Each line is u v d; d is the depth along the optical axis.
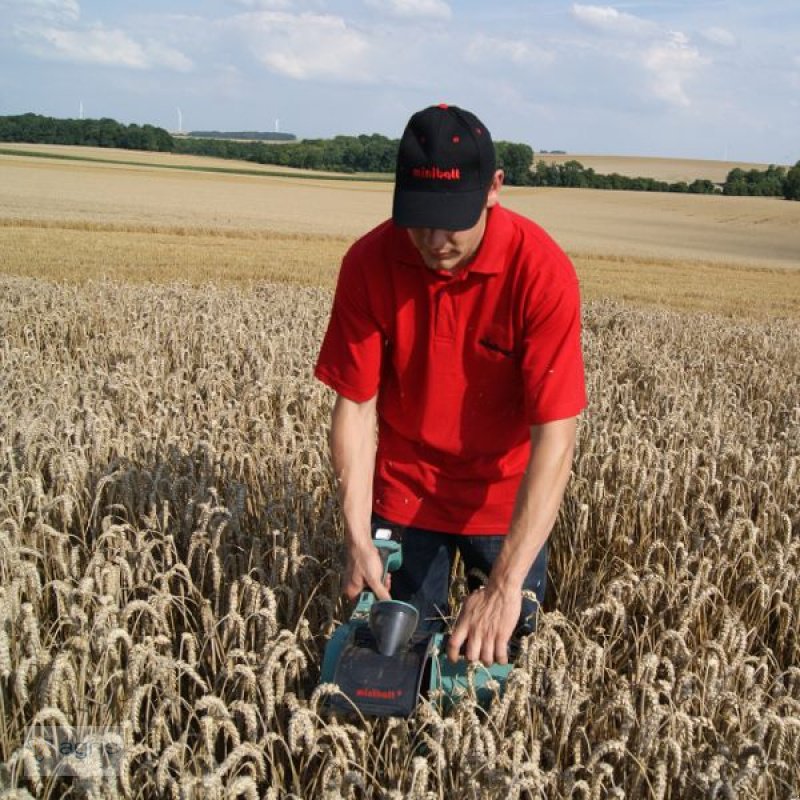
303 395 7.13
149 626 3.47
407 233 2.92
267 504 4.53
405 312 3.02
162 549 4.10
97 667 2.90
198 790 2.37
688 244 56.38
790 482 5.45
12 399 6.74
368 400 3.20
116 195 61.09
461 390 3.12
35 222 36.88
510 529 2.85
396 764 2.77
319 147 149.50
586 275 32.41
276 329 12.25
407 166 2.55
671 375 10.60
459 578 4.20
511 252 2.86
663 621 3.87
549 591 4.43
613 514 4.55
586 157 179.75
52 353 9.79
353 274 3.06
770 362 12.91
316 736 2.53
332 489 5.08
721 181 150.50
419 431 3.26
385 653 2.76
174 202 58.88
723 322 19.20
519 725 2.82
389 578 3.25
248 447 5.30
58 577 3.82
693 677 3.21
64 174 79.06
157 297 15.24
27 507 4.42
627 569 4.05
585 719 3.06
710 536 4.39
